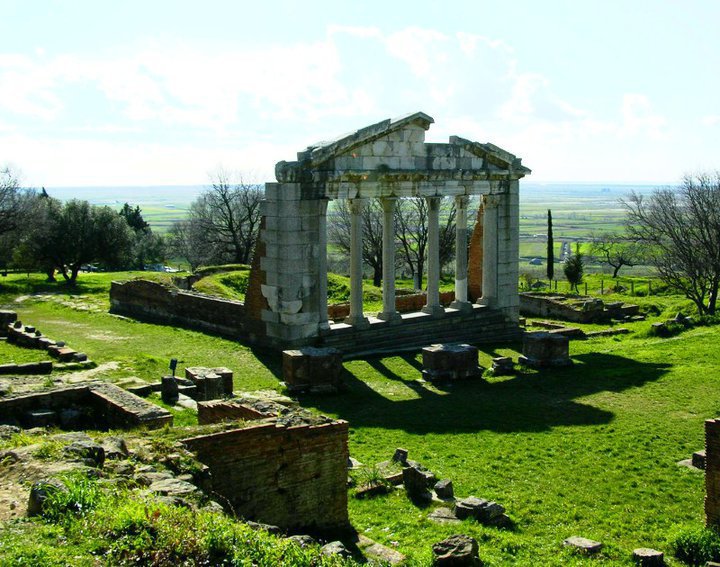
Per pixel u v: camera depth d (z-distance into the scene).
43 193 97.25
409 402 30.83
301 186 36.72
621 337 47.72
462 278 44.44
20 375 29.70
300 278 37.19
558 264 158.38
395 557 15.33
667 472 22.47
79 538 10.89
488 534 17.17
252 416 18.22
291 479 16.22
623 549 16.98
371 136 38.56
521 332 46.44
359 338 39.03
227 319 41.69
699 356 38.16
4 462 13.86
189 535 11.25
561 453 24.11
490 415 28.77
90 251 72.56
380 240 81.50
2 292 62.75
